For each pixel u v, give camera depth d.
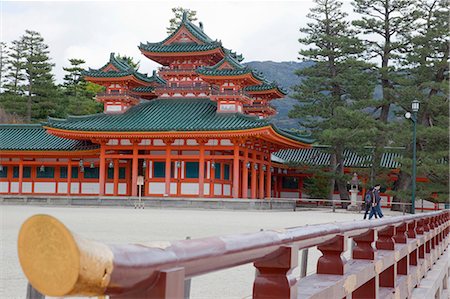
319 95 68.25
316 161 70.25
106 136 54.09
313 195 68.38
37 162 60.28
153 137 53.41
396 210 63.75
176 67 60.25
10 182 61.16
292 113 68.94
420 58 64.12
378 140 65.00
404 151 63.72
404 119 63.47
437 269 17.36
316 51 69.00
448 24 63.56
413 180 49.50
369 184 64.62
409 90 61.75
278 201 57.34
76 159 59.78
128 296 2.12
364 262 7.25
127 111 58.34
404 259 11.55
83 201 55.31
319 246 5.62
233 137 51.91
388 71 67.06
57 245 1.70
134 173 55.03
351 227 6.08
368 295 7.31
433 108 62.38
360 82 67.00
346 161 69.19
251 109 62.50
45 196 57.09
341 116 63.50
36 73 100.31
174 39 59.94
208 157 53.44
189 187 54.38
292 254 3.58
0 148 59.06
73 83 107.62
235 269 13.59
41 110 100.00
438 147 60.22
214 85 58.31
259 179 59.78
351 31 71.62
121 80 57.88
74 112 97.19
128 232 22.39
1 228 23.12
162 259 2.18
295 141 59.81
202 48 58.00
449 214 29.39
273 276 3.63
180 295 2.28
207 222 30.55
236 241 2.87
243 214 42.53
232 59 56.00
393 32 68.00
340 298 5.20
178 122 54.31
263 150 59.94
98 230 23.28
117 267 1.89
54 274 1.70
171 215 38.34
